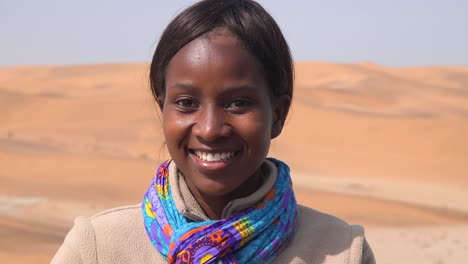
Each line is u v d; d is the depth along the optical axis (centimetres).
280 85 217
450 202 3400
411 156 4738
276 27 216
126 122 5278
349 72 9812
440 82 10231
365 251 235
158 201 221
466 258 1992
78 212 2231
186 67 205
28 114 5728
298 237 229
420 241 2216
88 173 2958
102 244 216
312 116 5478
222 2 212
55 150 3891
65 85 9256
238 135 206
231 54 204
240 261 211
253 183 226
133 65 10944
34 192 2519
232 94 204
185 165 214
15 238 1566
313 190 3206
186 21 207
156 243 214
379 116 5562
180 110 210
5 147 3659
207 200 223
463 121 5244
